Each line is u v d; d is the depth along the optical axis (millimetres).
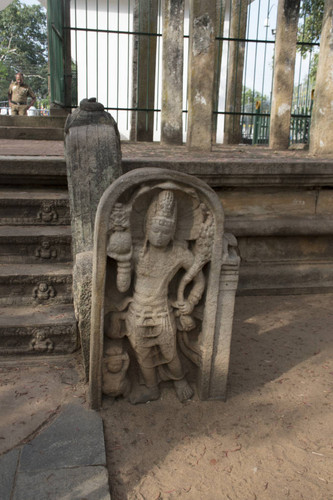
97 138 3168
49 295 3189
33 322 2900
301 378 2891
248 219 4387
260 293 4492
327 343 3416
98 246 2133
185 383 2643
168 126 7848
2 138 7547
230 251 2455
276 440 2279
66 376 2768
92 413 2412
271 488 1963
